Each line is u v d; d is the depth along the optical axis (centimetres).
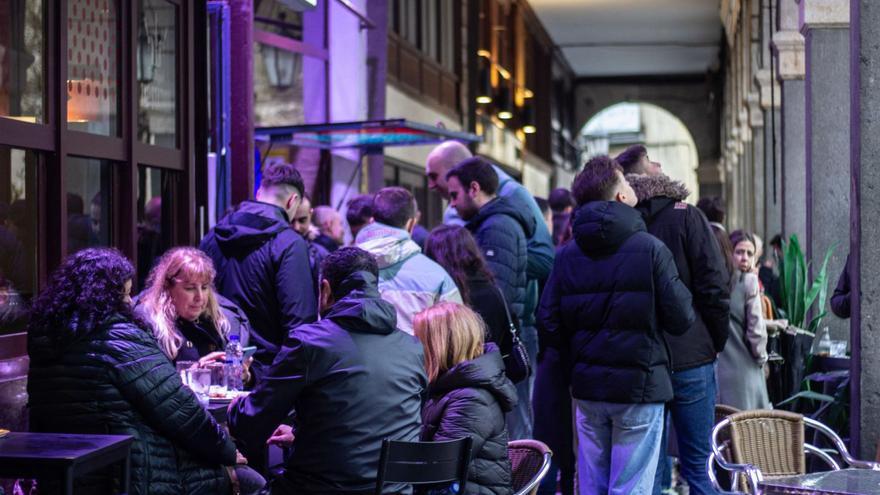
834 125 1137
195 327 692
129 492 523
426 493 546
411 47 2192
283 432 613
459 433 552
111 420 531
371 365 536
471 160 873
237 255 753
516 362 802
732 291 876
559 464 886
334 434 531
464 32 2778
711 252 732
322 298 557
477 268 795
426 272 755
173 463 548
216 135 1024
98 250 552
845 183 1144
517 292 870
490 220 861
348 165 1628
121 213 811
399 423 538
